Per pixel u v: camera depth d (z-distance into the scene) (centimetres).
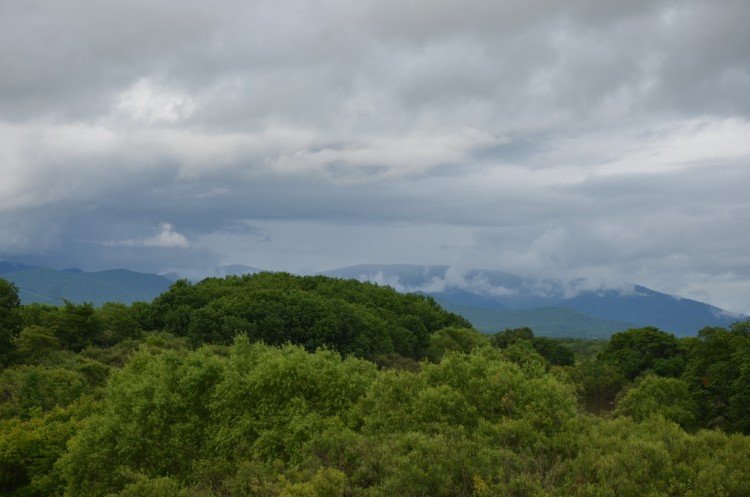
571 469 2952
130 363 5609
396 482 2647
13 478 4981
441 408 3525
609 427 4000
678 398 7031
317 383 4188
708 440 3478
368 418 3709
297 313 12462
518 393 3706
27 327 9700
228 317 11738
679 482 2788
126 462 4016
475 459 2803
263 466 3381
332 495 2645
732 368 7469
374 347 12675
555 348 14238
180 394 4312
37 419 5309
